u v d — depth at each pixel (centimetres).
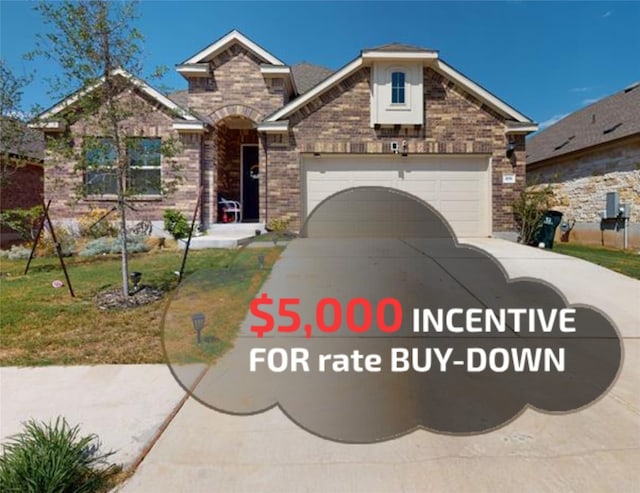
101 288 617
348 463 231
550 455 237
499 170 1125
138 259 866
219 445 247
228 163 1430
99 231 1038
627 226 1190
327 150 1115
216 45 1261
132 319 482
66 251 944
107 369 355
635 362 368
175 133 1147
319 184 1131
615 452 238
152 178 686
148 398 305
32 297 570
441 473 222
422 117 1112
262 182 1159
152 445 246
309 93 1103
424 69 1120
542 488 209
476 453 239
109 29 511
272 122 1105
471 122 1122
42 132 927
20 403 297
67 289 614
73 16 489
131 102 563
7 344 409
